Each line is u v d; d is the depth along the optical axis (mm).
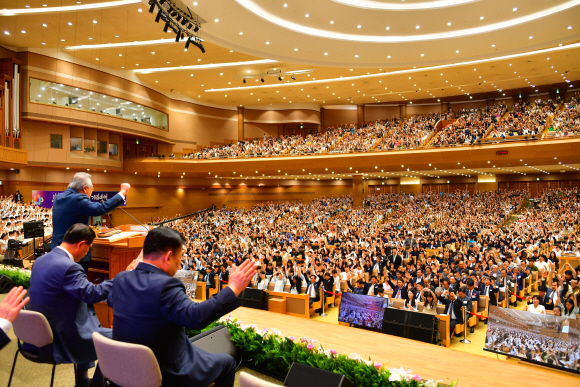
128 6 16625
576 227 22141
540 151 24141
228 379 2383
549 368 4516
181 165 31125
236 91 32875
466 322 8609
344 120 41188
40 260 2807
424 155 27484
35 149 22938
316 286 10094
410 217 29203
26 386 3326
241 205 39594
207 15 16984
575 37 19719
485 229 23000
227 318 3855
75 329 2736
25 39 20594
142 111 29594
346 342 3764
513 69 27094
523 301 11102
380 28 19609
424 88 32344
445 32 20156
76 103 24344
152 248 2100
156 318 1938
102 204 3365
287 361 3301
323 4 17094
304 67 26297
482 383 2879
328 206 35906
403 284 9938
